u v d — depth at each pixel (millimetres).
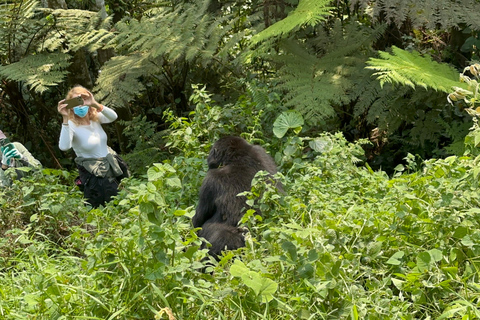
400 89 7305
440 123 7324
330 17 9031
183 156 6688
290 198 4395
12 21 9133
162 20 8766
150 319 3230
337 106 8375
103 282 3471
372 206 4543
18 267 4492
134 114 10719
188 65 9586
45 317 3287
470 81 4242
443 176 4430
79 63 9750
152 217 3168
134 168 8711
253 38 7469
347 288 3258
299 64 7848
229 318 3291
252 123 6832
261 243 3873
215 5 9734
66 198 5656
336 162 5777
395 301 3297
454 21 7043
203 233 4688
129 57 8734
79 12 9195
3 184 6621
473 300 3301
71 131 6922
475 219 3887
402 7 7152
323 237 3613
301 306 3193
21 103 10039
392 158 8250
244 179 4641
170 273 3205
